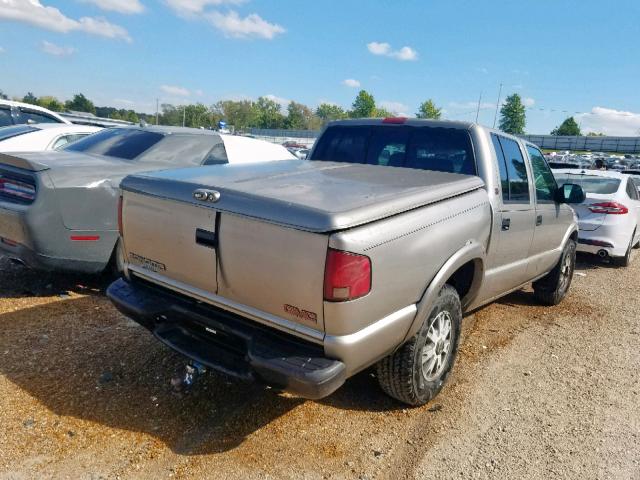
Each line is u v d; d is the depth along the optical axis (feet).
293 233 8.23
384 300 8.89
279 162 13.50
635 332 17.62
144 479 8.66
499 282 14.28
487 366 14.07
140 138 20.34
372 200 8.96
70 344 13.25
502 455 10.04
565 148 313.73
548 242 17.21
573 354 15.31
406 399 11.09
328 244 7.99
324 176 11.02
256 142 24.58
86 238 15.78
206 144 21.63
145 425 10.12
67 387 11.20
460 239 10.97
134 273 10.89
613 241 27.32
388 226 8.87
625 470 9.79
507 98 359.66
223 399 11.28
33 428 9.71
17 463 8.78
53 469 8.72
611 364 14.73
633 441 10.76
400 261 9.10
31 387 11.07
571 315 19.03
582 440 10.70
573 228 19.34
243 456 9.45
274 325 8.76
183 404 10.95
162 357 12.86
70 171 15.58
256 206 8.58
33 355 12.49
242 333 9.04
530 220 15.11
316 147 16.43
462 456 9.94
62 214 15.28
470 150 13.38
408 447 10.12
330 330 8.27
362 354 8.70
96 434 9.71
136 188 10.33
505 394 12.53
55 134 25.64
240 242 8.80
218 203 8.98
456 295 11.58
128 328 14.48
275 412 10.98
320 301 8.13
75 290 17.30
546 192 16.85
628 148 294.25
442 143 13.96
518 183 14.66
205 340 9.95
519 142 15.58
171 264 9.95
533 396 12.51
